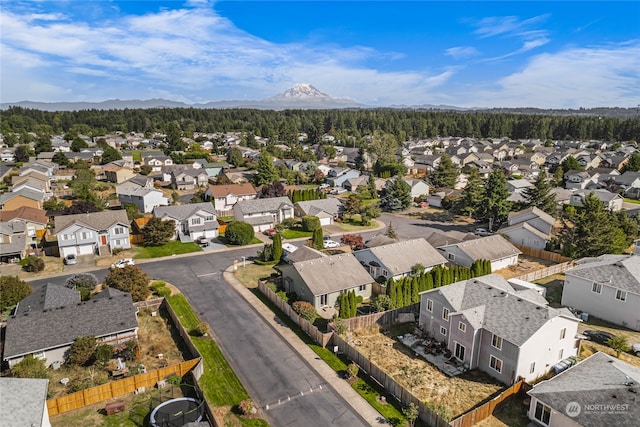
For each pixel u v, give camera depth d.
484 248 57.19
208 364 33.72
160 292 46.34
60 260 58.78
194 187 114.44
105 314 36.03
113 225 62.00
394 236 66.44
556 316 31.83
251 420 27.25
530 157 156.38
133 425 26.72
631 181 109.00
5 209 78.56
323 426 26.78
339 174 121.50
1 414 21.86
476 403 29.30
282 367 33.41
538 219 67.38
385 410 28.33
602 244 56.84
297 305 41.22
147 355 34.97
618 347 35.34
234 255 61.81
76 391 29.72
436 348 36.22
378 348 36.69
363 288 46.97
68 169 129.12
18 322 33.47
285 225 77.69
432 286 46.34
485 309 34.72
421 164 148.75
